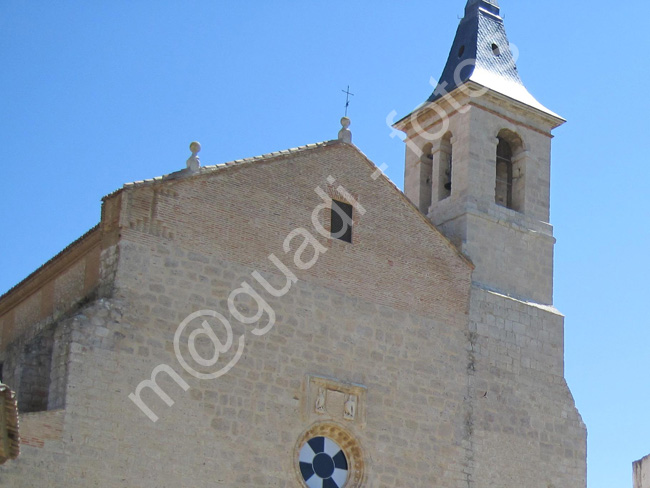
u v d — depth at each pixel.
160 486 34.19
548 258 45.59
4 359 40.06
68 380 33.59
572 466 42.53
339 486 37.56
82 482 33.00
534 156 46.78
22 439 32.41
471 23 48.97
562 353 43.94
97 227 36.53
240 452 35.78
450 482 39.47
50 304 38.66
